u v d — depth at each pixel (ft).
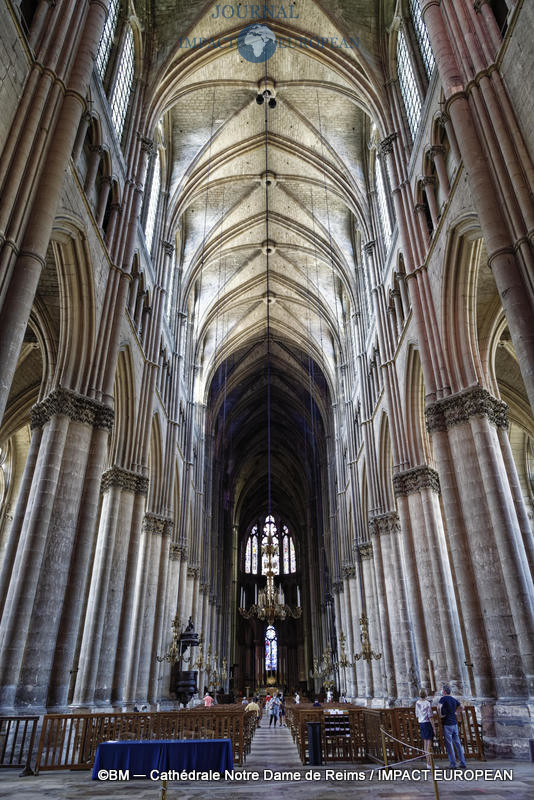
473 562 41.42
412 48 59.93
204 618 120.98
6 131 34.73
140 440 63.57
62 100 39.63
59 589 39.45
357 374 95.14
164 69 68.08
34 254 33.88
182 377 97.91
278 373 153.89
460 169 45.19
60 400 44.45
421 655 53.62
